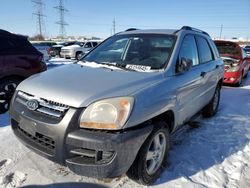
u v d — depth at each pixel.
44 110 2.63
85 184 2.92
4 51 5.11
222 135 4.48
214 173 3.29
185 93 3.58
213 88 5.14
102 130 2.45
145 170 2.84
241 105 6.59
